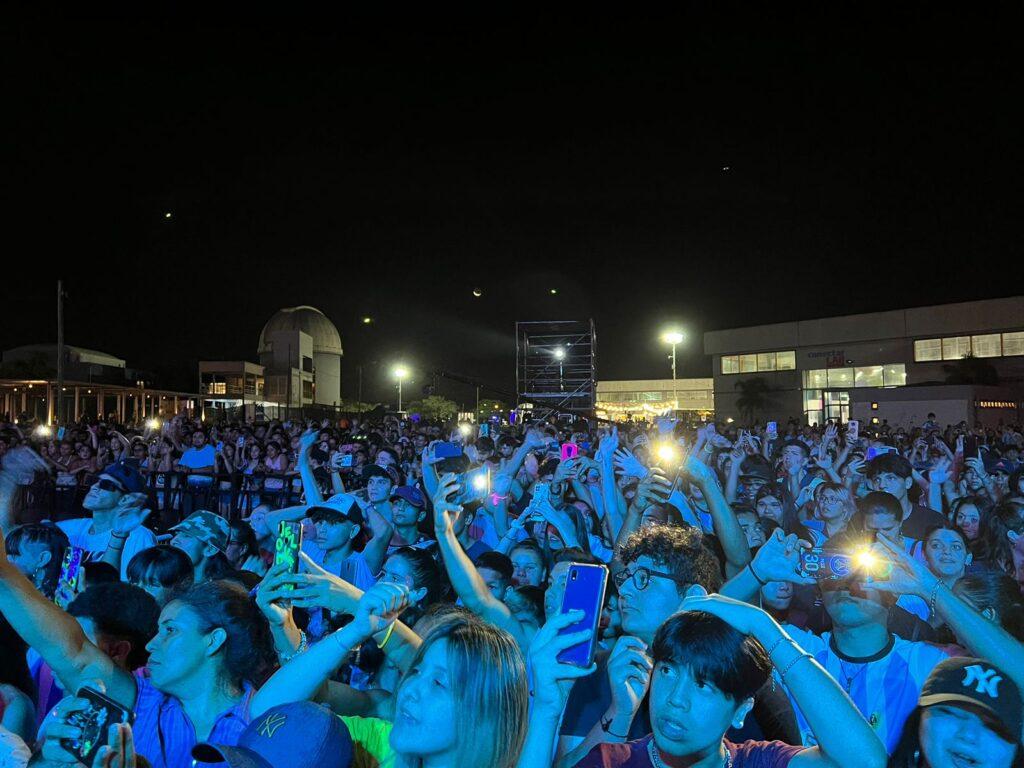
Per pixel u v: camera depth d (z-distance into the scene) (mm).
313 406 45562
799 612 4020
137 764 2426
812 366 58438
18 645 3215
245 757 1780
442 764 1934
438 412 66375
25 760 2387
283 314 73938
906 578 2781
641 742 2338
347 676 3779
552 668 2029
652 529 3064
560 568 3719
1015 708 2090
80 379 46750
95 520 5785
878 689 3072
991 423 40969
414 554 4074
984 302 51219
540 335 31812
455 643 1979
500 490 6828
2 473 4074
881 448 7133
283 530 2758
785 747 2254
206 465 13430
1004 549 5004
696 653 2102
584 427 19594
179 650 2623
